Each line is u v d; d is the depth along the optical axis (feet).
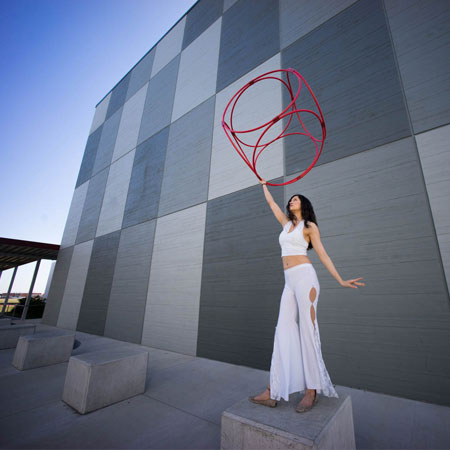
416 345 8.02
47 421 6.27
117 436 5.61
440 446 5.18
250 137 15.26
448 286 7.91
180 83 22.65
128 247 20.92
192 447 5.19
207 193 16.43
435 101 9.59
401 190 9.46
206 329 13.50
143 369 8.28
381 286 9.01
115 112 31.35
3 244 26.78
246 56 17.56
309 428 3.89
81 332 21.76
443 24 10.18
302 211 6.02
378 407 7.19
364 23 12.40
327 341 9.55
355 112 11.46
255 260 12.75
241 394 8.07
